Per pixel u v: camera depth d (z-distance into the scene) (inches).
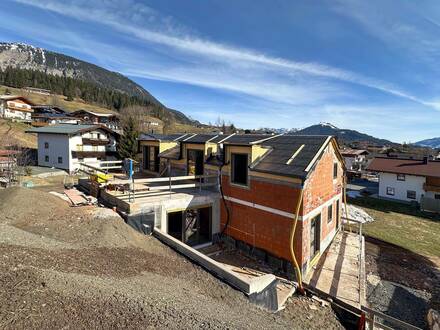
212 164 554.9
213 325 222.4
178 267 354.0
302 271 417.7
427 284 525.7
